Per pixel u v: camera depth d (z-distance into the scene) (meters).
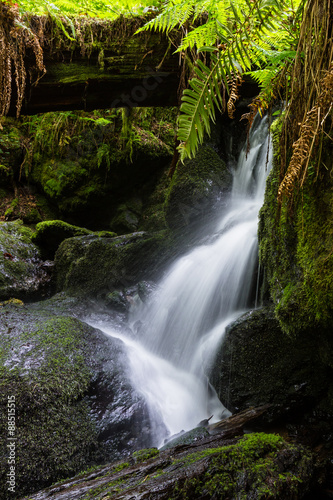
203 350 3.16
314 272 1.79
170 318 3.77
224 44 1.71
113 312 4.26
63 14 2.75
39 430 2.26
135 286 4.46
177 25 2.69
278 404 2.49
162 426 2.67
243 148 5.13
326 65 1.48
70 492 1.72
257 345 2.66
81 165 5.52
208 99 1.67
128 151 5.27
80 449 2.30
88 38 2.79
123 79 2.85
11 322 3.08
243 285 3.38
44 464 2.14
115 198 5.56
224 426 2.37
